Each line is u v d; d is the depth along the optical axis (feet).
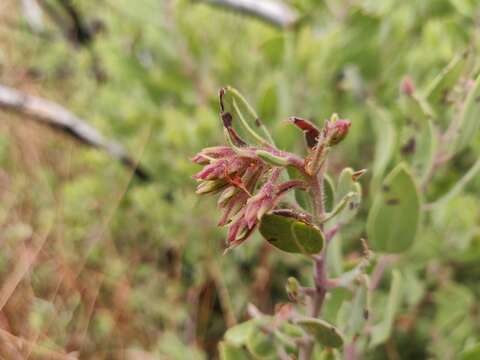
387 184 0.67
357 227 1.11
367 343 0.74
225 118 0.53
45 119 1.37
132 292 1.32
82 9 1.57
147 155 1.28
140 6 1.21
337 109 1.23
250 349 0.70
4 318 1.30
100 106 1.37
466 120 0.70
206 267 1.26
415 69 1.19
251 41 1.33
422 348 1.04
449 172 1.03
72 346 1.29
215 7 1.33
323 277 0.56
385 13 1.20
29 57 1.74
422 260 0.97
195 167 1.15
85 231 1.38
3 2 1.77
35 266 1.37
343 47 1.16
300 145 1.12
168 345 1.20
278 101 1.10
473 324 1.02
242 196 0.46
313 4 1.25
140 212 1.35
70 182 1.55
